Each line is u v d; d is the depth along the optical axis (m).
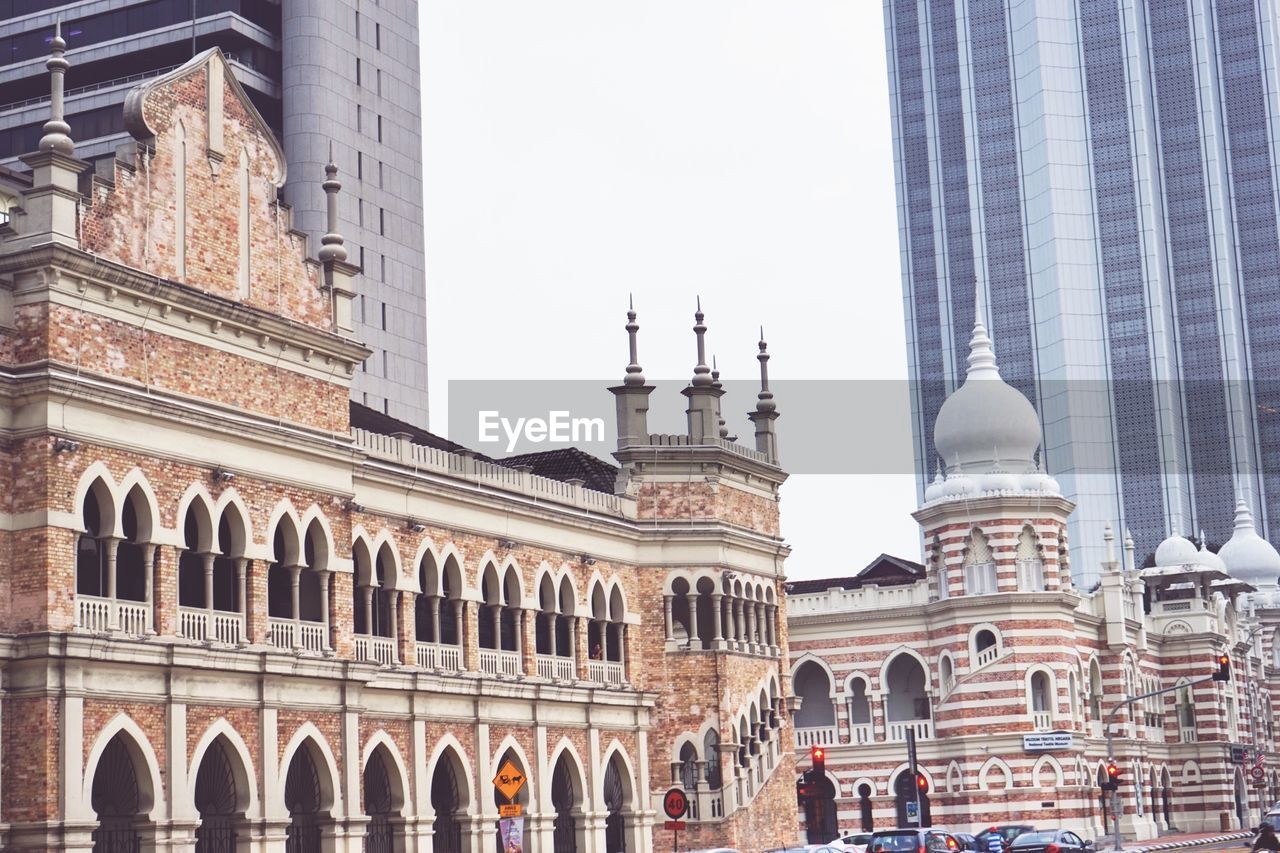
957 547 93.19
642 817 67.62
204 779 47.97
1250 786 120.94
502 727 60.53
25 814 41.72
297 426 50.81
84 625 43.28
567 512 65.31
